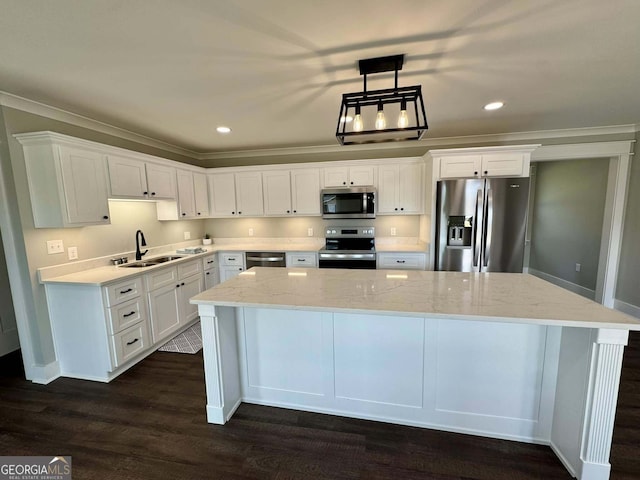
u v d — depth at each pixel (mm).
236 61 1847
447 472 1556
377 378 1911
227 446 1759
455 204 3377
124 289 2611
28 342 2461
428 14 1439
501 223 3312
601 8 1403
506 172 3334
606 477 1431
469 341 1755
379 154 4207
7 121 2246
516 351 1704
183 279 3467
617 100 2611
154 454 1712
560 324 1362
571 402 1531
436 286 1979
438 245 3492
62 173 2352
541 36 1633
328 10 1396
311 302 1687
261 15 1420
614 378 1375
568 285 4711
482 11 1423
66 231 2666
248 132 3455
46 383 2461
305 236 4609
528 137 3738
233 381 2064
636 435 1780
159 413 2062
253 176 4301
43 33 1516
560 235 4918
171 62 1845
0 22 1409
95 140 2988
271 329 2045
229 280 2211
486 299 1685
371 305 1614
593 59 1892
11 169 2279
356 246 4207
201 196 4273
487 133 3764
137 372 2609
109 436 1855
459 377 1796
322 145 4211
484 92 2416
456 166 3422
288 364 2049
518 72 2062
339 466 1606
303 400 2055
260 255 4172
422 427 1878
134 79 2059
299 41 1650
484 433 1796
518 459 1626
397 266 3762
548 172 5258
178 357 2871
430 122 3244
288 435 1836
